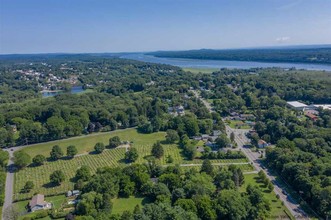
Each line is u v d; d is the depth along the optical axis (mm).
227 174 145625
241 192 139000
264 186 150625
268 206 124688
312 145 179625
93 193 130750
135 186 144750
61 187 153875
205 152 191000
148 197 139750
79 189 148375
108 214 121875
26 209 134125
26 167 181375
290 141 190750
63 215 126375
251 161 184000
